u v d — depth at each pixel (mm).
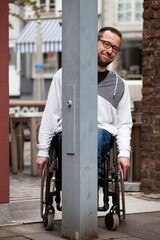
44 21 31297
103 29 6152
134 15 31516
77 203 5754
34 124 10625
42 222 6535
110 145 6125
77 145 5723
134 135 8898
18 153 11391
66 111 5812
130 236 6043
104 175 6074
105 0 30891
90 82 5758
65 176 5875
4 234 6051
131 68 32938
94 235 5859
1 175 6367
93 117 5781
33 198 8297
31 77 36375
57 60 35562
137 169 8922
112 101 6141
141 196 8273
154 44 8422
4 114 6301
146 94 8547
